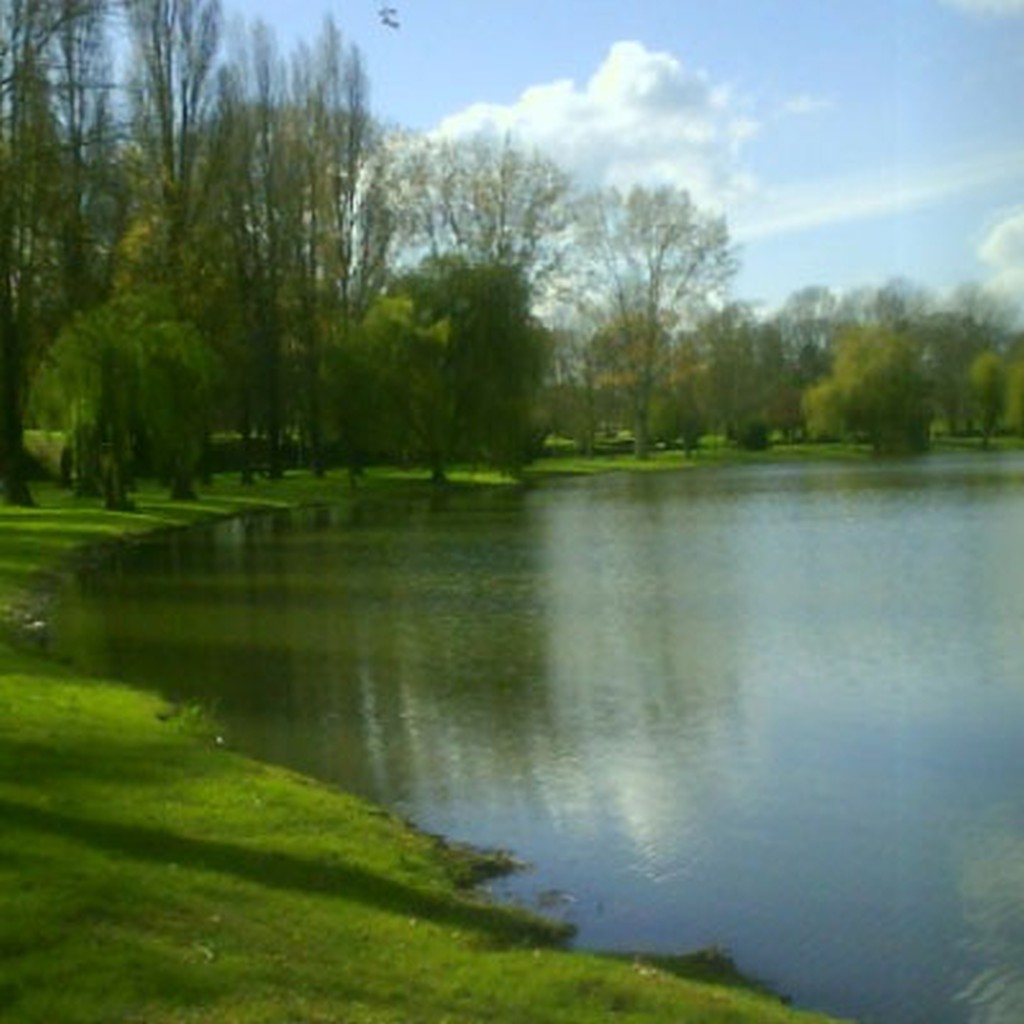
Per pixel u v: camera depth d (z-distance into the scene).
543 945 9.03
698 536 39.03
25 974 7.03
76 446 45.06
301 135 62.78
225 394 53.53
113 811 10.39
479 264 63.28
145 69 53.47
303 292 61.75
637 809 12.51
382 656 20.22
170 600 26.50
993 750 14.48
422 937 8.47
